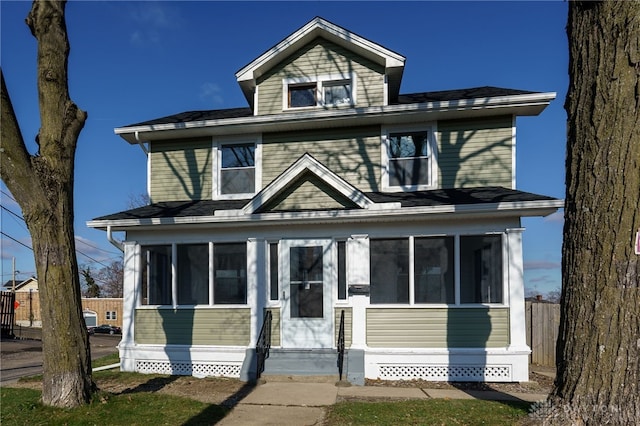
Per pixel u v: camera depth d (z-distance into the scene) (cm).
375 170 1018
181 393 720
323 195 915
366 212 848
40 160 583
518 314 829
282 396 696
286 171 902
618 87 399
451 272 870
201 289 954
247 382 804
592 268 403
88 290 4856
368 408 602
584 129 420
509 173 966
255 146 1080
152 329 947
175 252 962
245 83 1098
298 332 898
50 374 579
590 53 419
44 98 596
